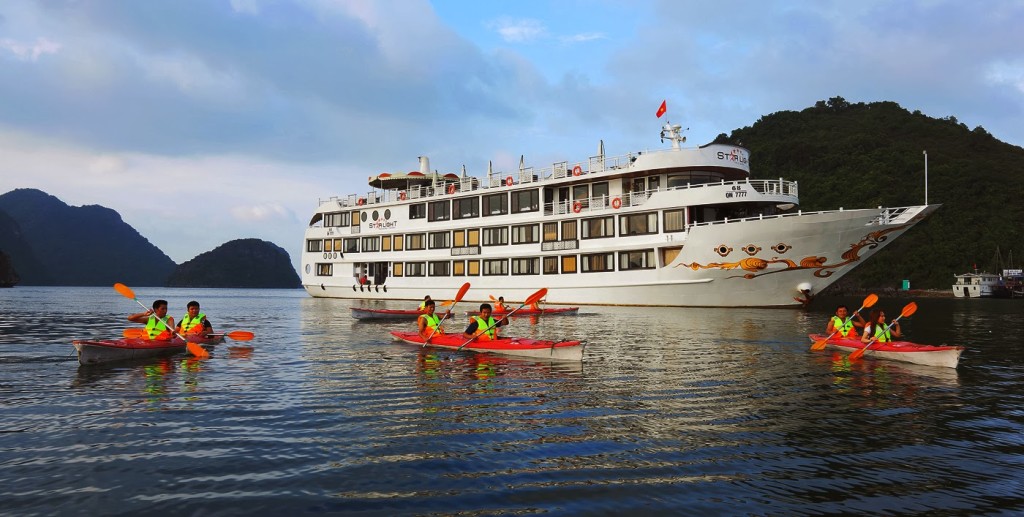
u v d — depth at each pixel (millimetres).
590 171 36438
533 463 6430
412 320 27188
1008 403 9383
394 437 7375
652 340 17766
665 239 32562
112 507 5281
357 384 10781
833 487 5832
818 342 15047
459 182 44906
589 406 9070
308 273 53531
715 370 12367
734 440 7336
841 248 28797
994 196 84750
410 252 45156
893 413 8703
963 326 25281
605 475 6086
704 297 32062
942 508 5352
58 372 12070
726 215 33312
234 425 7934
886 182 88250
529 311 27984
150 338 15156
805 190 93562
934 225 83125
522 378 11414
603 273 35156
